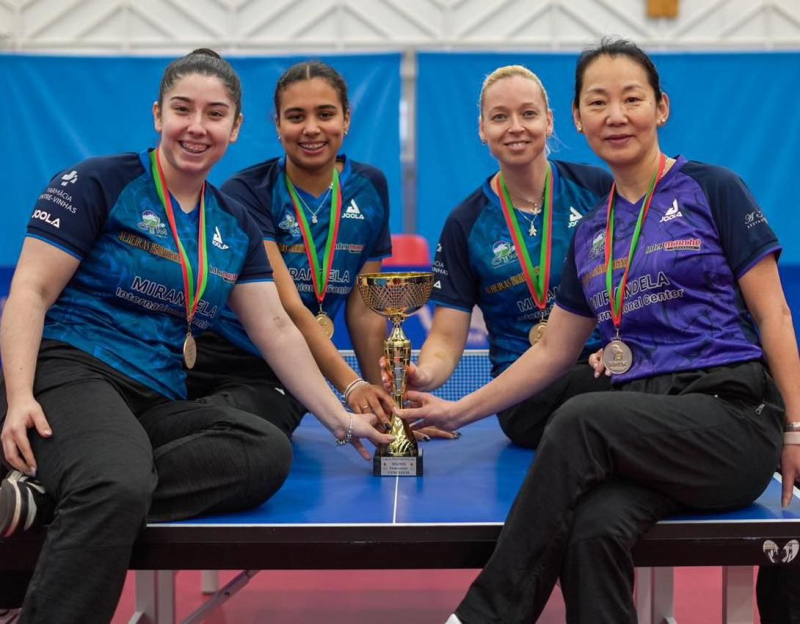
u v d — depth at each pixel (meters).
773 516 2.24
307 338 3.08
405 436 2.79
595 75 2.48
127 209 2.48
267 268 2.76
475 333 4.84
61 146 6.71
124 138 6.73
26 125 6.68
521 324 3.28
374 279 2.75
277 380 3.24
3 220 6.71
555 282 3.21
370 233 3.48
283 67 6.57
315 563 2.22
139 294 2.49
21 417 2.22
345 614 3.61
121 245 2.47
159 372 2.52
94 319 2.47
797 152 6.65
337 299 3.45
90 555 2.01
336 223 3.38
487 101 3.15
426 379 3.03
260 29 6.98
